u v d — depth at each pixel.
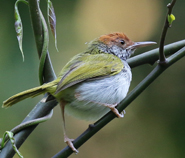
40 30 5.95
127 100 5.52
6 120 10.46
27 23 11.25
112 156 11.89
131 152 11.77
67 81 6.47
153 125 11.93
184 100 11.94
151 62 6.73
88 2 13.14
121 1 13.70
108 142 12.04
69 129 11.83
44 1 12.20
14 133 5.55
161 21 13.41
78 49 12.31
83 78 6.84
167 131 11.78
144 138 11.84
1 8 11.37
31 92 6.29
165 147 11.62
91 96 6.86
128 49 8.74
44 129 11.52
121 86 7.23
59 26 12.50
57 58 12.02
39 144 11.30
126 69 7.53
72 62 7.45
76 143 5.45
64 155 5.46
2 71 10.66
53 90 6.34
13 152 5.35
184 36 12.69
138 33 13.51
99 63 7.27
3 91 10.46
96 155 12.01
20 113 10.62
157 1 13.69
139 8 13.52
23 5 11.39
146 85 5.42
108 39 8.53
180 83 12.11
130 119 12.20
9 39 11.12
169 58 5.32
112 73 7.17
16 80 10.62
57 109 11.86
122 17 13.54
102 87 6.98
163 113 11.98
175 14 12.84
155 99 12.16
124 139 11.98
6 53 10.92
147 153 11.66
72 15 12.77
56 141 11.45
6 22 11.27
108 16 13.34
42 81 6.38
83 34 12.74
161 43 5.21
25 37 11.12
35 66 10.90
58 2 12.72
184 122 11.76
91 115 7.24
